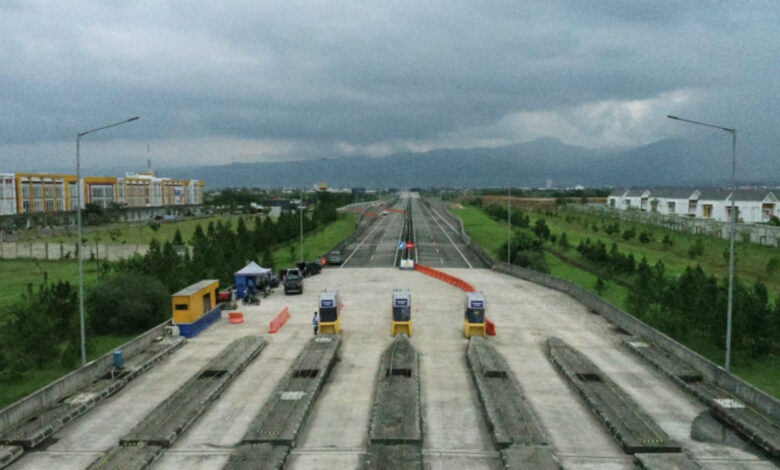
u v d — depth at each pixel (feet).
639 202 521.65
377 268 217.56
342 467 61.77
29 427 69.92
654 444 64.39
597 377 87.81
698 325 115.44
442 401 80.23
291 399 77.30
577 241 300.20
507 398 77.87
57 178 443.73
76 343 105.91
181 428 70.13
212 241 223.51
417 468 59.21
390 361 94.48
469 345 104.68
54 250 240.73
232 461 60.64
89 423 73.92
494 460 63.26
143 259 162.09
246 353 100.48
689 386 83.82
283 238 293.43
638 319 117.29
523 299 154.51
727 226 304.71
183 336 115.65
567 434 69.82
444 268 217.77
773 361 104.99
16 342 104.17
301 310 141.28
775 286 180.65
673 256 245.65
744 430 68.74
